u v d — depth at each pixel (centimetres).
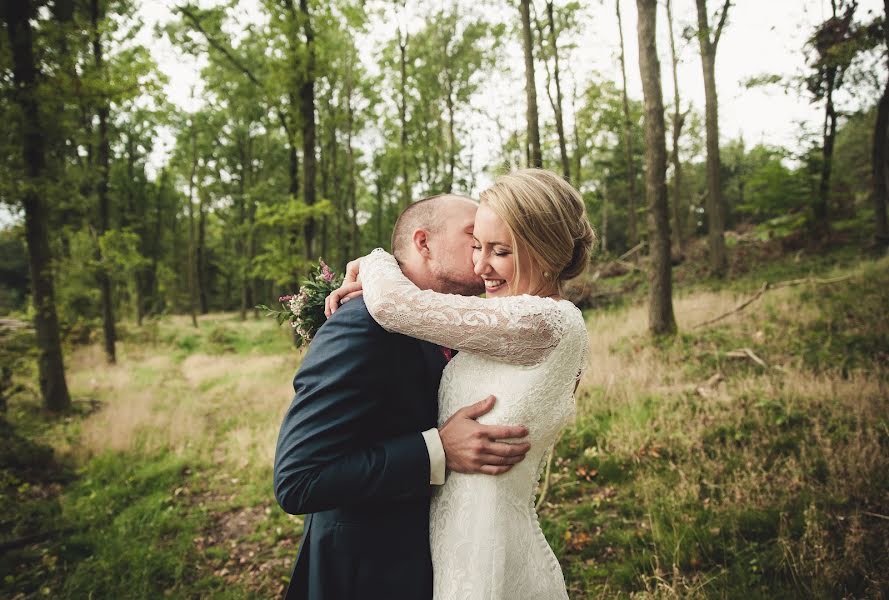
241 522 441
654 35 768
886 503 304
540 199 114
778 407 456
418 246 129
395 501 117
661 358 691
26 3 729
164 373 1220
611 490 399
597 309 1302
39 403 823
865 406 424
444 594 111
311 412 103
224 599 329
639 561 298
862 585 248
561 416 118
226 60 1245
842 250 1280
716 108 1373
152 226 3131
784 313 789
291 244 1170
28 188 745
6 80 730
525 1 962
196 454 607
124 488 509
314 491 98
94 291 1617
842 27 873
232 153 2872
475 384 117
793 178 1427
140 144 2509
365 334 109
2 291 2906
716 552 296
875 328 639
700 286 1306
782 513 303
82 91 736
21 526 426
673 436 438
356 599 114
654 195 785
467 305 108
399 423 116
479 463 110
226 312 3759
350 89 2097
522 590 117
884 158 1188
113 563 364
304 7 1097
